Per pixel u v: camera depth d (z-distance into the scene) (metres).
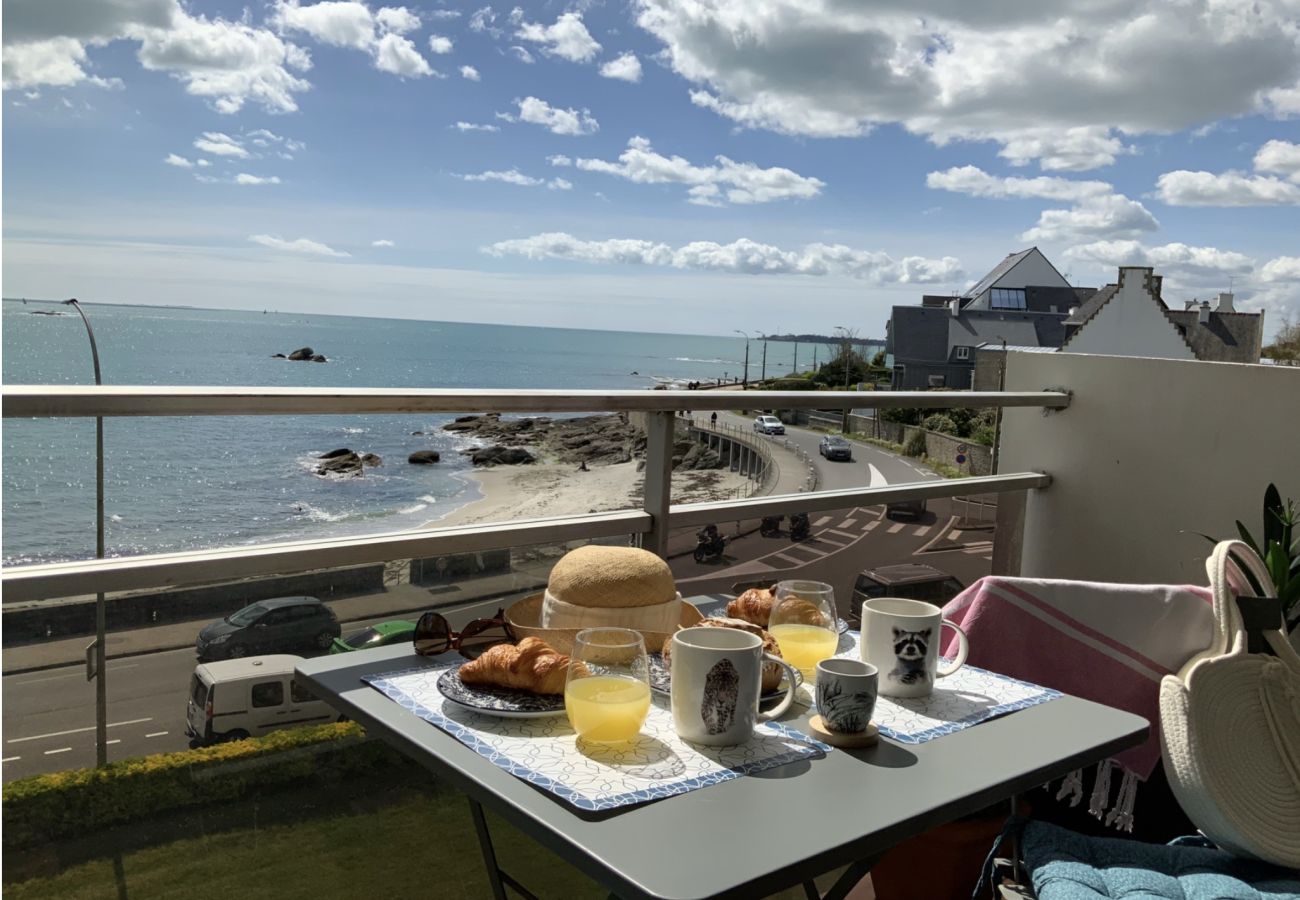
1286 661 1.57
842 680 1.04
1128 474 2.86
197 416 1.49
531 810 0.84
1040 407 3.04
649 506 2.12
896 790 0.92
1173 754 1.44
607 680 0.97
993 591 1.66
